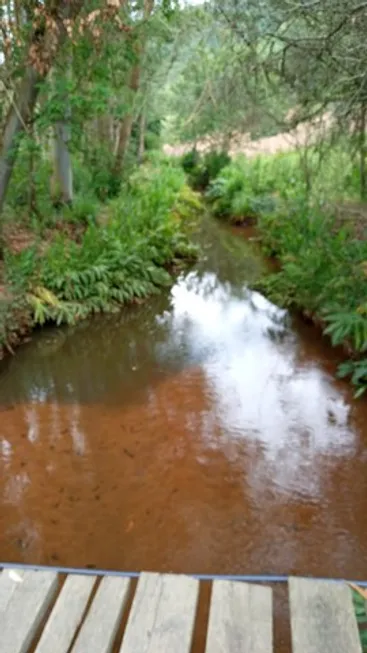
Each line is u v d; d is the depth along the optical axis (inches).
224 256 393.7
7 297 238.8
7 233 287.6
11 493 140.7
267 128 449.1
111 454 158.1
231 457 156.4
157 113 697.6
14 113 249.1
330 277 239.1
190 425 173.5
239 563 118.3
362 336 204.7
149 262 319.0
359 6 183.3
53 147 328.2
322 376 205.8
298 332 249.4
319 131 284.5
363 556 119.6
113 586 66.9
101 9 217.8
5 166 257.3
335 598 64.1
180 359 226.7
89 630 60.3
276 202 437.1
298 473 148.6
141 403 189.3
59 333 251.4
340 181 330.3
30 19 229.5
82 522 130.8
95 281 280.2
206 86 445.1
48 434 168.4
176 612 62.4
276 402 187.6
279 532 127.0
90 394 197.0
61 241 281.3
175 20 332.2
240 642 57.9
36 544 123.8
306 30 239.9
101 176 395.2
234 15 253.3
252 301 296.8
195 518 132.0
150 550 122.2
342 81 220.7
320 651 57.0
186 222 476.7
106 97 260.1
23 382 208.2
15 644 58.0
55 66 248.7
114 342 246.5
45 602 64.2
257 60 271.1
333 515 132.3
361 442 162.9
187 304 296.0
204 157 705.0
